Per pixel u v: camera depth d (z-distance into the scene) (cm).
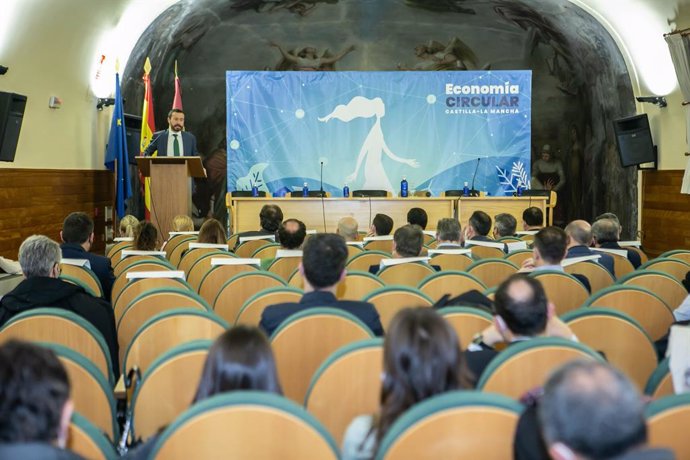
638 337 332
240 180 1445
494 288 427
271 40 1488
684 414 193
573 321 332
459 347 208
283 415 186
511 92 1433
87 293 427
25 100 801
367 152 1448
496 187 1445
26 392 161
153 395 274
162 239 916
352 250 662
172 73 1468
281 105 1439
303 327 309
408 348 202
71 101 1061
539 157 1512
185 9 1291
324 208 1173
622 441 124
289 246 587
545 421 133
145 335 332
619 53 1269
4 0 785
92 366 274
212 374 210
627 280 494
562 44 1432
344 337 311
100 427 276
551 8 1335
